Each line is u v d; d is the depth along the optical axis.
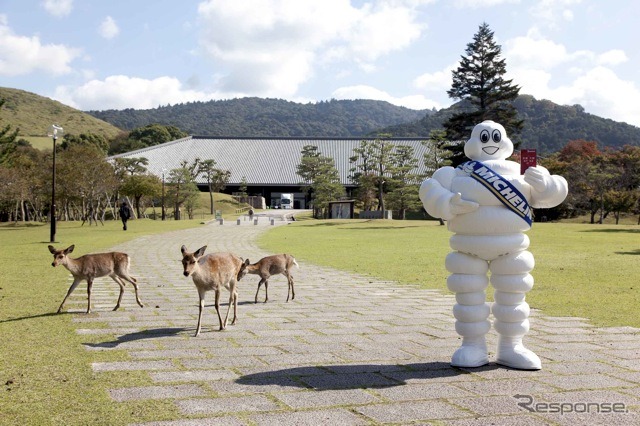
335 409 5.18
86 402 5.29
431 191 6.64
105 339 7.96
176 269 17.47
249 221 58.97
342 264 18.97
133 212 71.69
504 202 6.42
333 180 75.50
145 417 4.93
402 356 7.12
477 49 51.44
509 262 6.50
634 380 6.11
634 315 9.95
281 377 6.17
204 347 7.54
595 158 61.97
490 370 6.49
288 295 11.69
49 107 192.62
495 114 51.59
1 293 12.17
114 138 140.25
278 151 98.19
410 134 186.12
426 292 12.86
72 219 72.31
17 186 52.03
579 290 12.80
